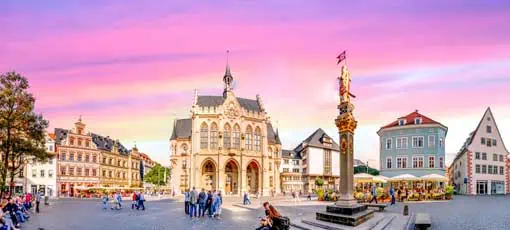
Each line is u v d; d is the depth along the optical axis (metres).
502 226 28.69
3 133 50.97
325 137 151.38
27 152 52.25
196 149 108.38
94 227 30.77
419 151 99.62
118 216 41.22
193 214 40.62
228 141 109.62
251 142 112.94
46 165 113.88
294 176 146.75
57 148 116.75
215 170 110.31
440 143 98.75
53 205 63.94
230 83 115.62
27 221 36.00
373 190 60.44
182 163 116.94
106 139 145.88
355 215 28.81
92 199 91.06
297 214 40.72
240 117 111.19
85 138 125.62
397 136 102.94
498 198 76.62
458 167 115.06
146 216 41.16
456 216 36.59
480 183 104.31
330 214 29.59
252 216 41.03
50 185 113.94
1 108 49.41
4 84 49.78
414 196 66.25
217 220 36.41
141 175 181.38
